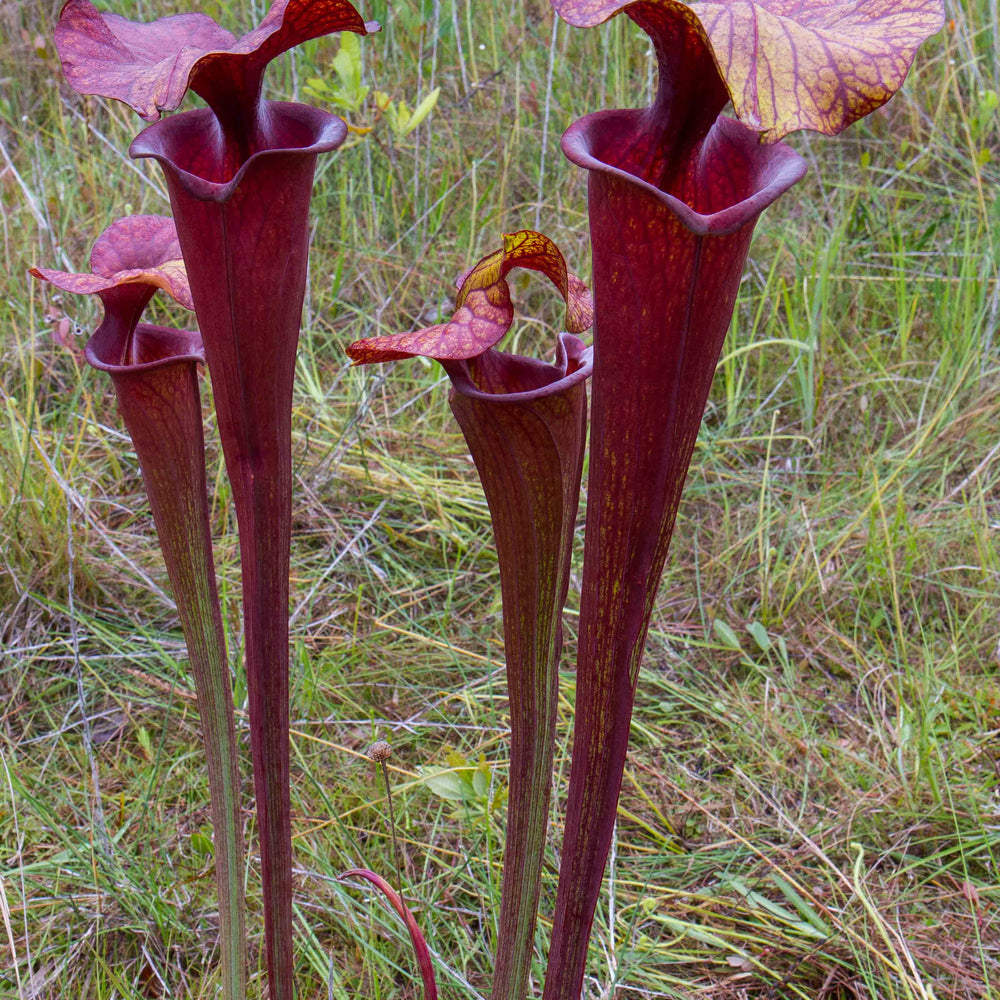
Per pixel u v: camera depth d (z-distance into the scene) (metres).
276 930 0.87
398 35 2.50
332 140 0.75
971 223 2.41
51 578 1.60
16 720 1.46
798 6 0.71
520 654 0.81
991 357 2.12
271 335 0.77
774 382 2.16
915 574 1.75
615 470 0.74
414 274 2.18
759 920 1.25
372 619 1.66
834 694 1.59
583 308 0.81
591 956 1.18
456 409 0.78
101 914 1.17
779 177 0.71
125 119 2.29
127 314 0.86
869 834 1.34
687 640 1.64
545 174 2.40
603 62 2.47
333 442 1.92
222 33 0.81
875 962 1.18
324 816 1.32
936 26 0.68
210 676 0.89
